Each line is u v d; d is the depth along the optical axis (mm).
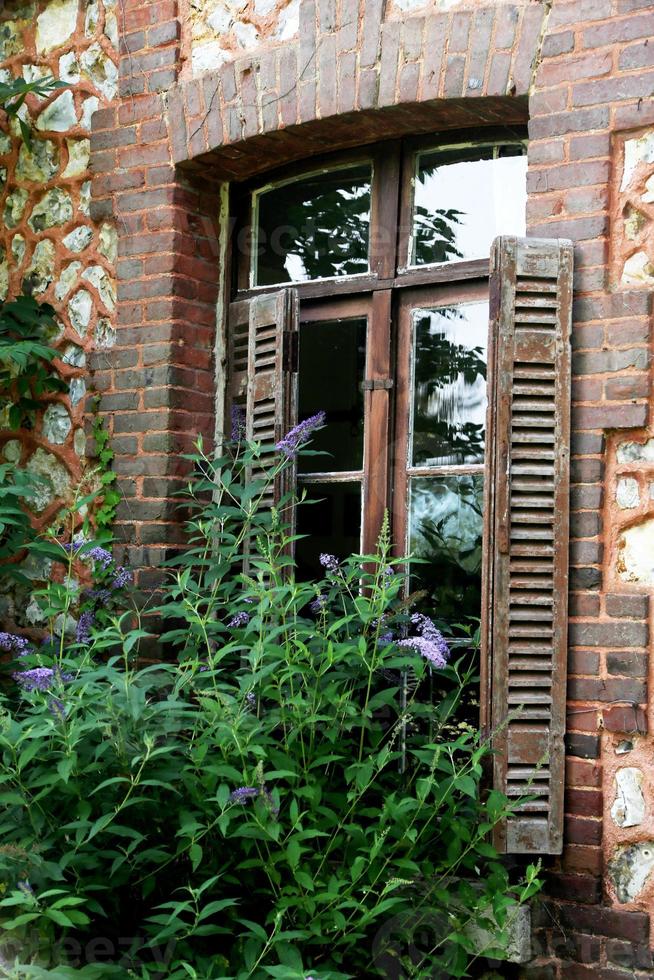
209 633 4039
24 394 5004
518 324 3730
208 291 4758
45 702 3316
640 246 3691
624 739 3607
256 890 3449
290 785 3523
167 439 4578
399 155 4410
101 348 4809
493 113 4109
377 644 3707
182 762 3508
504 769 3648
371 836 3613
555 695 3664
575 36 3803
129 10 4797
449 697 4055
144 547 4586
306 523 4488
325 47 4285
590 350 3711
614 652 3619
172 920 3188
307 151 4574
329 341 4535
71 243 4945
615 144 3746
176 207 4652
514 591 3699
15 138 5133
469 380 4230
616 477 3676
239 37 4555
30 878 3170
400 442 4344
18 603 4980
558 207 3803
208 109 4555
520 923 3650
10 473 4945
